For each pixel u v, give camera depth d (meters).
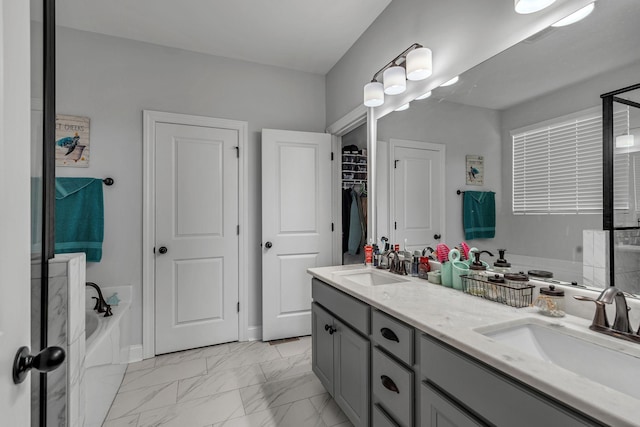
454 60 1.58
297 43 2.59
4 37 0.50
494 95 1.38
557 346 0.97
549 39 1.17
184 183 2.62
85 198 2.30
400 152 2.02
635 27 0.93
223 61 2.79
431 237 1.77
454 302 1.27
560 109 1.14
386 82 1.81
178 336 2.58
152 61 2.55
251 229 2.88
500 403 0.76
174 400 1.89
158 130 2.54
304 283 2.90
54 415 1.11
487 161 1.43
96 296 2.32
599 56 1.02
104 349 1.70
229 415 1.74
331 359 1.74
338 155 3.05
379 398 1.30
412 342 1.10
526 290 1.20
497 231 1.40
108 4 2.09
